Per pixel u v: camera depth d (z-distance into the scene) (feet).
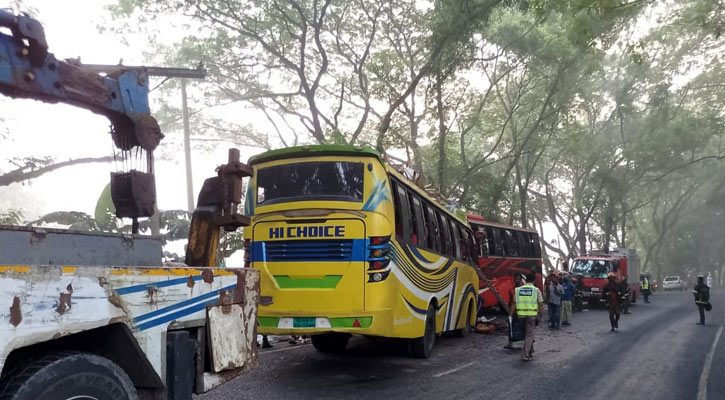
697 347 42.91
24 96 11.37
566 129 111.45
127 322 11.16
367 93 78.59
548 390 26.30
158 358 12.00
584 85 100.94
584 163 136.77
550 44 85.61
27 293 9.17
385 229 27.04
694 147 128.77
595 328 57.11
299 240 27.25
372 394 24.38
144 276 11.73
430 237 35.65
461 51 67.31
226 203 15.72
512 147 110.22
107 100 12.90
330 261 26.78
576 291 81.41
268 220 27.91
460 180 94.79
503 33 85.46
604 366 33.45
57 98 11.83
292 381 26.78
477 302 51.13
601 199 144.87
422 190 35.45
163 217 56.49
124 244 12.31
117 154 14.16
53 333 9.55
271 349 37.24
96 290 10.51
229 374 14.52
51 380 9.59
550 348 41.04
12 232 9.92
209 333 13.79
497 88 99.55
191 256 15.40
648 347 42.47
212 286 13.97
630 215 191.31
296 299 26.81
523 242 76.28
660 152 122.11
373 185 27.32
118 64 13.58
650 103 120.78
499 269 66.74
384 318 26.58
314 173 27.99
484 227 64.34
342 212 26.99
